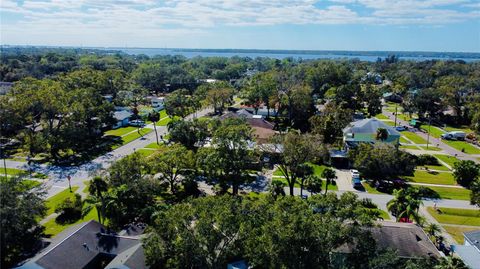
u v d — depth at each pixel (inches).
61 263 1471.5
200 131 3216.0
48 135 3085.6
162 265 1434.5
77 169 2847.0
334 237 1205.1
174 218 1349.7
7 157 3129.9
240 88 7234.3
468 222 2082.9
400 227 1670.8
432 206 2267.5
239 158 2285.9
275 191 2192.4
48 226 1957.4
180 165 2337.6
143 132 4067.4
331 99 5221.5
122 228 1865.2
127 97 5477.4
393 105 6058.1
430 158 3110.2
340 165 3014.3
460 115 4795.8
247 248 1274.6
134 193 1939.0
